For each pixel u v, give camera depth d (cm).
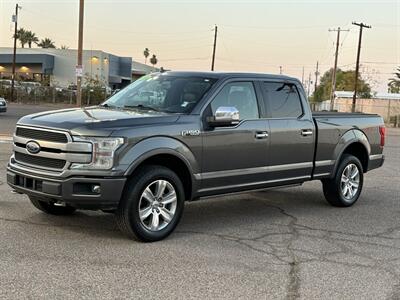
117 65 7081
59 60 6450
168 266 532
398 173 1302
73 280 483
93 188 566
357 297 476
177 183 627
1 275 487
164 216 623
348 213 821
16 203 764
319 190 1009
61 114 625
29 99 4856
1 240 591
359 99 6812
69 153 565
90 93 4938
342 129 843
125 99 713
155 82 723
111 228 657
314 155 795
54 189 570
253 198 912
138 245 595
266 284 497
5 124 2241
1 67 6556
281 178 750
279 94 753
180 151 620
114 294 457
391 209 862
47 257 541
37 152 591
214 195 678
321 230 707
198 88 679
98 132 565
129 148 576
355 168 874
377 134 922
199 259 559
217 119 643
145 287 476
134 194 587
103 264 528
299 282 506
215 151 659
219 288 482
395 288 501
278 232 687
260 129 709
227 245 616
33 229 639
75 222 679
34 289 459
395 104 6481
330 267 554
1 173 1000
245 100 707
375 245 644
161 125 608
